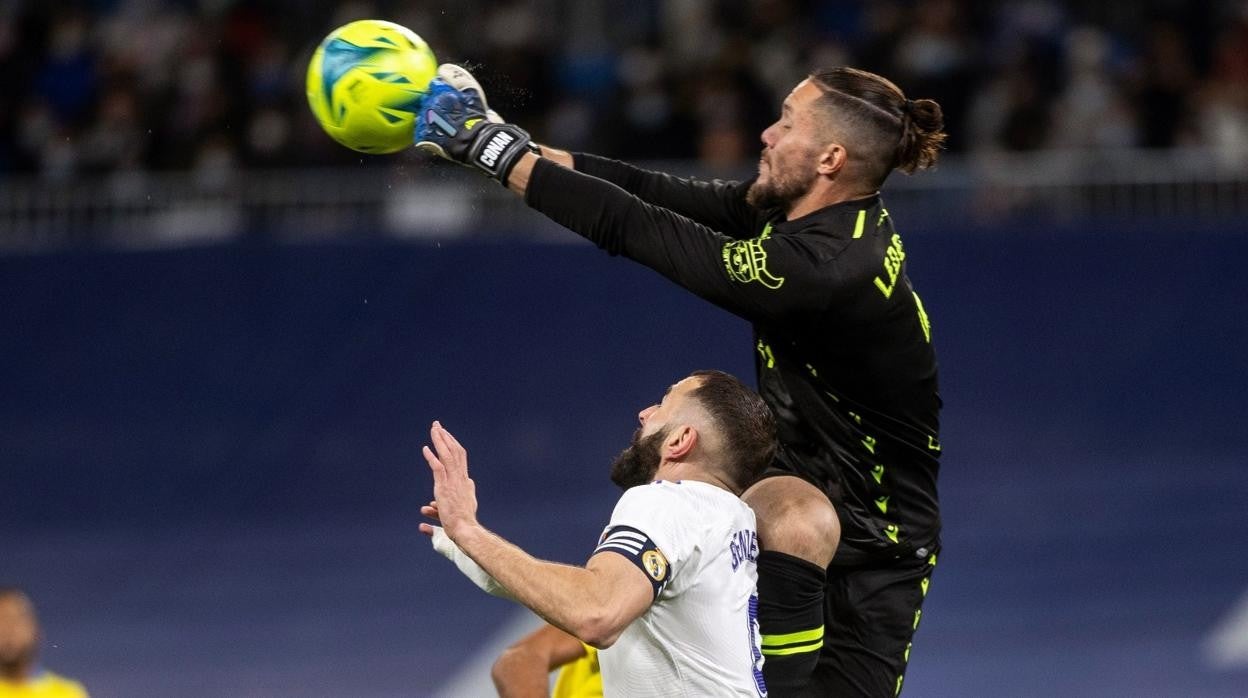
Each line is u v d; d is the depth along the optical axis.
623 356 35.19
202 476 35.38
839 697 15.41
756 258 13.70
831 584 15.44
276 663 34.75
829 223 14.14
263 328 35.53
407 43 14.38
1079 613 35.53
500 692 17.27
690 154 39.12
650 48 43.75
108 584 35.03
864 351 14.34
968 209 37.09
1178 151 38.91
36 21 43.03
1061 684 35.28
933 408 15.20
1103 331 35.97
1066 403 35.84
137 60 42.09
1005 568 35.50
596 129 39.50
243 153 39.59
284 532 35.19
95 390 35.56
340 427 35.41
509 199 37.00
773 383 15.17
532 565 12.59
